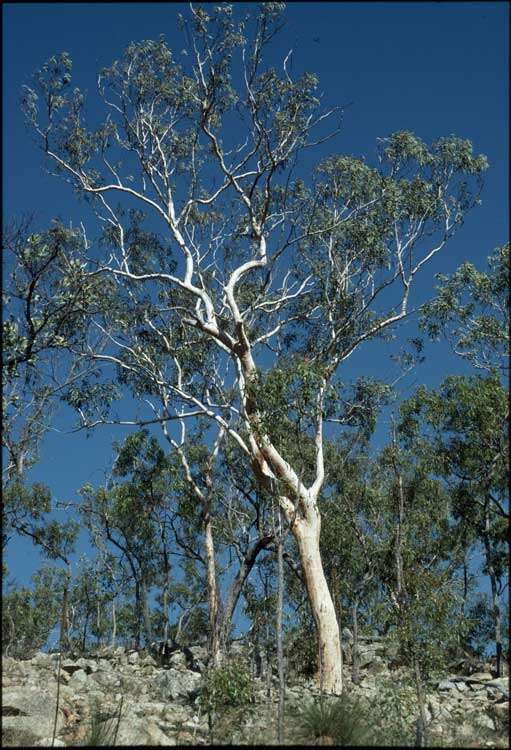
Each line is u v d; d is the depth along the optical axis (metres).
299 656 25.58
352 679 26.34
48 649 30.31
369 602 27.81
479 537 26.73
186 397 29.89
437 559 26.98
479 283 26.78
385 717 16.05
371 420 29.84
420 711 15.57
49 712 16.92
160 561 34.81
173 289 32.22
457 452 26.77
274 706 17.95
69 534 33.72
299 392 22.67
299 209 32.03
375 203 31.44
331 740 15.12
